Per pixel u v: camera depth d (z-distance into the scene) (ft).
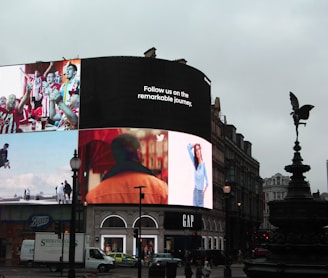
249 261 60.39
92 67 245.45
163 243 235.40
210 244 276.21
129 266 197.26
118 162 234.58
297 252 58.59
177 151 241.96
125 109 238.07
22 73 258.98
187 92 250.78
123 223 234.38
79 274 149.38
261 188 447.83
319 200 59.16
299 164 62.23
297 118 64.34
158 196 233.96
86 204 233.14
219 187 304.30
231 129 361.10
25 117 254.27
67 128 245.04
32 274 145.38
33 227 244.63
